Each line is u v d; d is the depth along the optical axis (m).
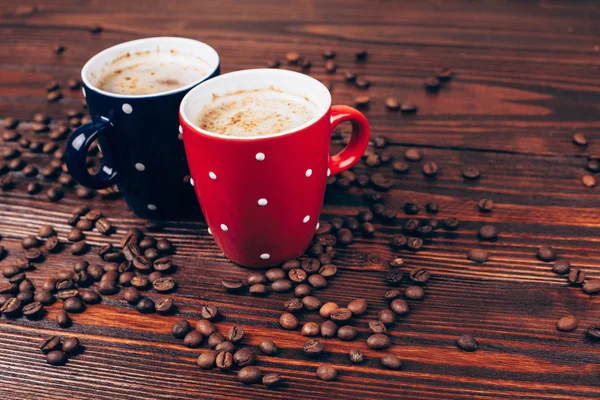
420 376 0.45
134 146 0.51
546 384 0.45
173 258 0.53
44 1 0.92
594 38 0.78
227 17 0.85
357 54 0.75
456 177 0.60
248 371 0.45
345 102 0.69
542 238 0.54
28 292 0.50
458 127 0.66
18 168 0.62
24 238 0.56
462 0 0.89
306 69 0.74
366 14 0.85
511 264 0.52
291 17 0.84
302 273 0.51
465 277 0.52
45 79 0.74
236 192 0.47
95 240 0.55
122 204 0.59
